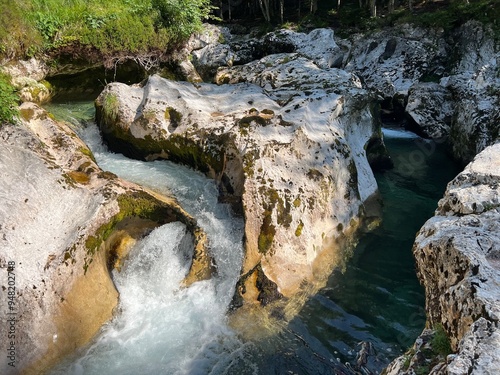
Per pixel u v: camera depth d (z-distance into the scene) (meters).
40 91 8.44
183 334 4.76
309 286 5.39
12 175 4.93
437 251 3.53
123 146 7.23
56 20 8.77
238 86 8.03
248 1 21.41
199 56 14.23
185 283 5.33
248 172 5.83
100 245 4.89
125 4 10.38
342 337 4.75
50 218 4.86
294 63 10.02
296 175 6.01
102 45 9.29
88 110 8.62
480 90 9.18
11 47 7.99
